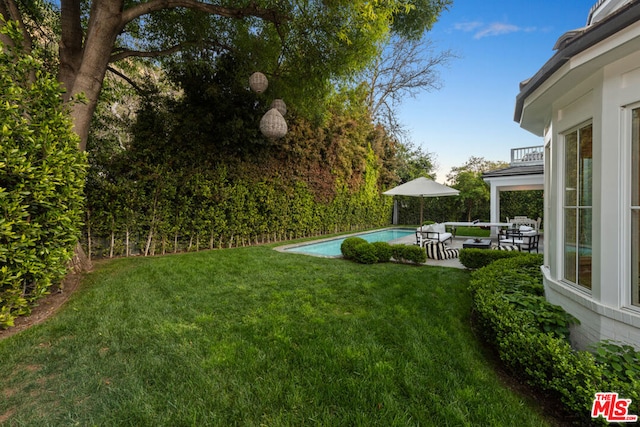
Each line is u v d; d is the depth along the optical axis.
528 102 3.67
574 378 2.04
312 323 3.64
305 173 12.64
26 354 2.78
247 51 8.17
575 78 2.81
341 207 15.15
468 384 2.45
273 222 11.21
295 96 8.69
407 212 21.53
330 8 5.80
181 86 8.56
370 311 4.09
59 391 2.28
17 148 3.18
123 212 7.43
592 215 2.72
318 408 2.13
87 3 7.20
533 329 2.68
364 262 7.62
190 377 2.46
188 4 5.86
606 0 4.93
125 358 2.76
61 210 3.84
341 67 6.97
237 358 2.77
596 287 2.66
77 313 3.76
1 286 3.23
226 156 9.53
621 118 2.44
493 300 3.34
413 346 3.07
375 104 21.23
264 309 4.09
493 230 13.68
